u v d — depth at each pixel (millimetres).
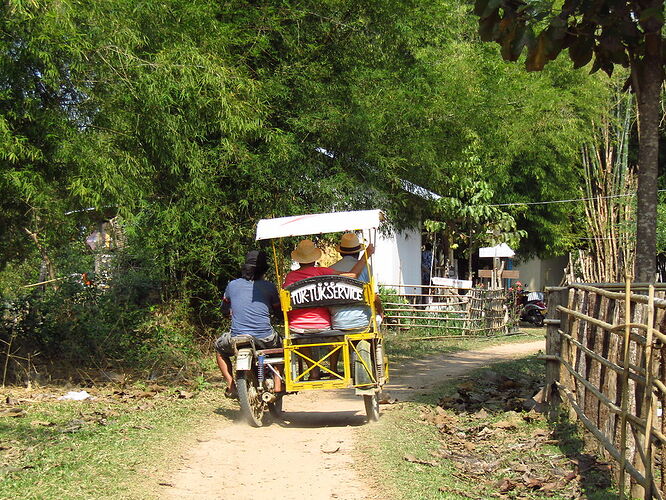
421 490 6008
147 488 5750
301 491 5957
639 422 5363
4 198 9375
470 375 13164
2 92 8695
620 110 28016
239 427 8453
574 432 8039
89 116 9633
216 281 14359
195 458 6871
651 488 5129
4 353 10164
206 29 12156
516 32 7441
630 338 5766
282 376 8773
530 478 6547
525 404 9703
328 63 14359
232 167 13117
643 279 7914
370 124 14094
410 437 8023
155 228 13078
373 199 15250
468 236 26484
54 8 8602
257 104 12430
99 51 9375
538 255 30578
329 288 8367
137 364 11656
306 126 13375
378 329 9016
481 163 24719
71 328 11219
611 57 7832
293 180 13508
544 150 26047
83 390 9984
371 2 14453
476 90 21328
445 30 19422
